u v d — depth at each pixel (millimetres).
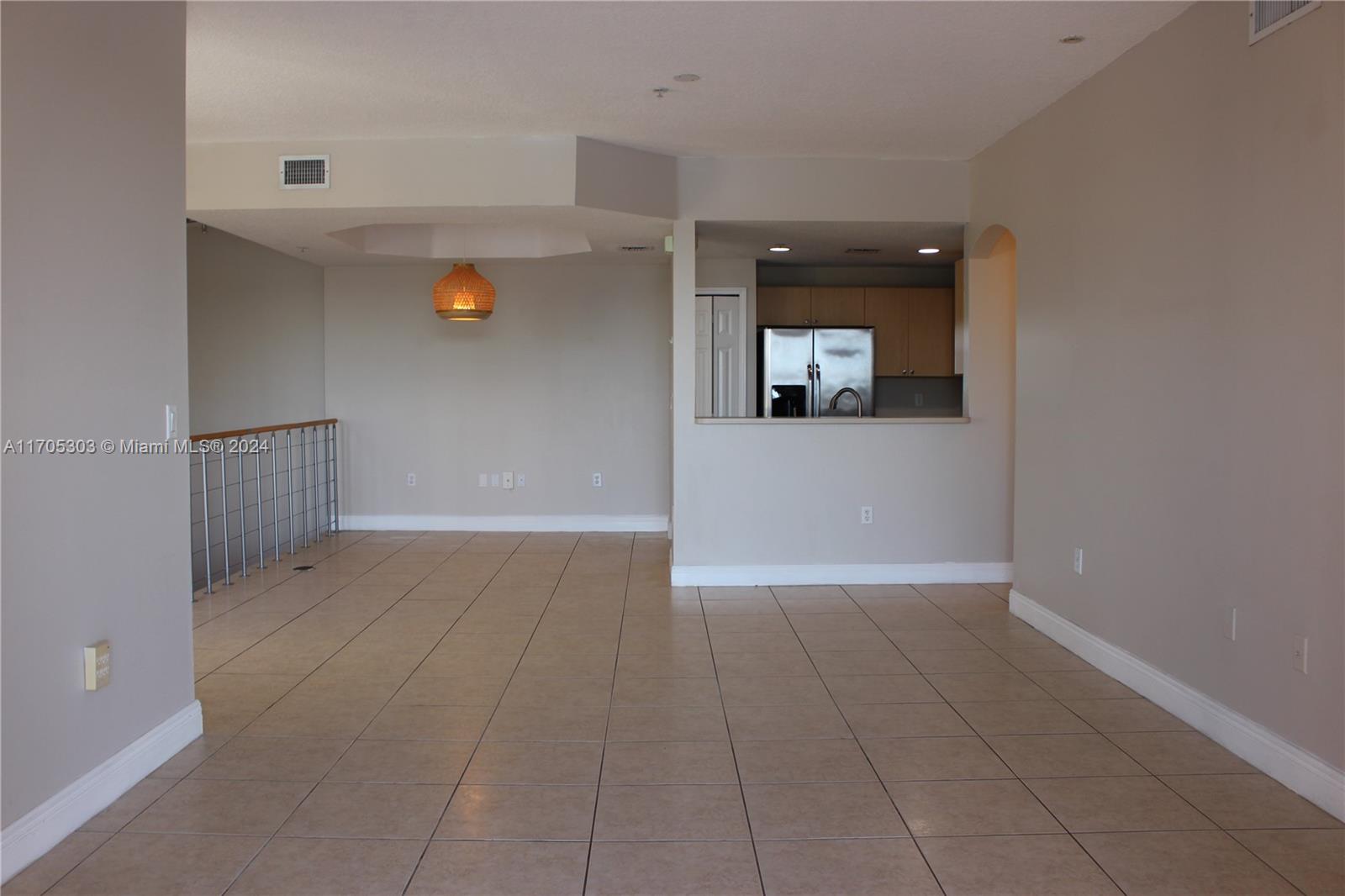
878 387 8305
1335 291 2613
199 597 5496
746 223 5695
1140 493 3701
